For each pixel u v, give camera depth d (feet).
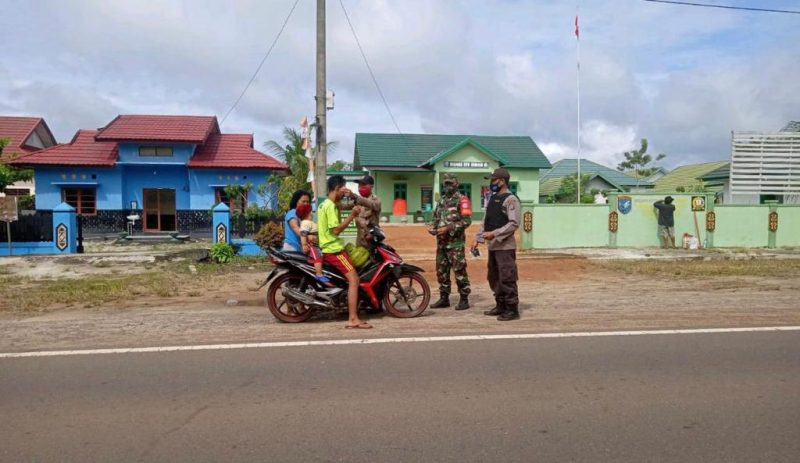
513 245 24.36
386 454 11.71
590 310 26.66
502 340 20.68
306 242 25.11
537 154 115.14
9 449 11.98
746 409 14.14
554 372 16.97
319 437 12.52
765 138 64.23
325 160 44.01
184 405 14.44
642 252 53.01
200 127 86.53
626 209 57.26
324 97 44.01
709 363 17.89
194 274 40.68
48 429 13.01
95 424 13.29
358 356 18.69
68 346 20.21
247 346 19.99
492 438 12.46
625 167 169.58
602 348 19.62
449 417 13.61
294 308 24.68
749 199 69.36
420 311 25.26
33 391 15.51
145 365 17.85
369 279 24.23
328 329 22.72
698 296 30.78
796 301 28.91
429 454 11.70
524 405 14.37
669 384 15.94
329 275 23.73
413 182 108.17
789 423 13.29
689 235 56.85
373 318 24.91
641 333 21.70
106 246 59.93
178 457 11.61
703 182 111.86
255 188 84.33
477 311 26.63
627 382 16.11
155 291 33.14
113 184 83.10
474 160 104.83
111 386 15.89
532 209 55.77
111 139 80.23
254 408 14.21
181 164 83.51
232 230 53.98
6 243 50.49
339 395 15.08
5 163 84.33
